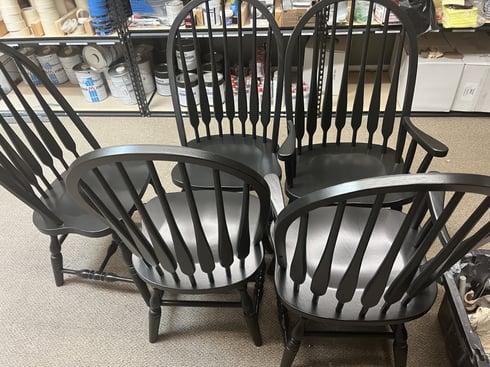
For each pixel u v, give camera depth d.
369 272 1.01
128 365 1.32
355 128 1.44
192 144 1.55
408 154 1.25
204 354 1.33
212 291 1.04
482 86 2.23
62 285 1.58
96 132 2.50
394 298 0.88
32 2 2.31
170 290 1.06
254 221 1.18
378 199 0.64
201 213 1.21
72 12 2.41
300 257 0.82
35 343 1.39
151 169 0.72
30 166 1.34
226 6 2.17
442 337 1.32
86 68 2.62
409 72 1.25
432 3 1.94
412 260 0.77
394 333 1.11
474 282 1.29
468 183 0.57
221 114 1.55
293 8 2.04
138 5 2.24
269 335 1.37
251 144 1.53
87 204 0.89
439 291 1.45
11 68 2.79
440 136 2.24
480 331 1.18
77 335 1.41
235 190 1.32
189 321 1.43
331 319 0.93
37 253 1.72
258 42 2.61
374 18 2.09
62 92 2.85
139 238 0.93
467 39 2.37
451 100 2.32
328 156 1.43
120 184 1.34
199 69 1.45
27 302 1.53
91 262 1.67
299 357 1.30
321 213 1.18
